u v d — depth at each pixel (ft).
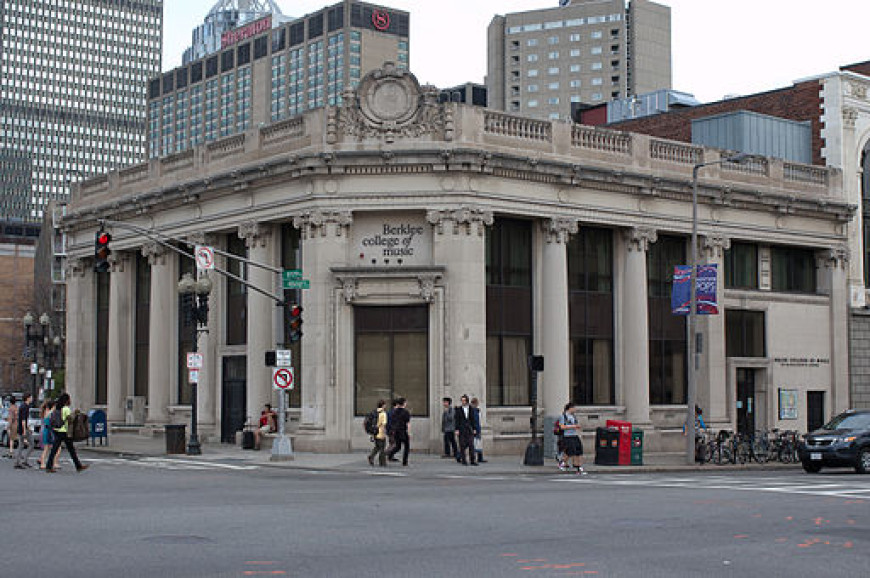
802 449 105.40
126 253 159.02
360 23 654.53
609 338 133.08
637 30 556.10
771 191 144.25
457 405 115.65
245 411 134.41
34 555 42.86
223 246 139.85
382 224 120.47
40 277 351.87
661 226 134.31
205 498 68.03
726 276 144.36
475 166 117.29
